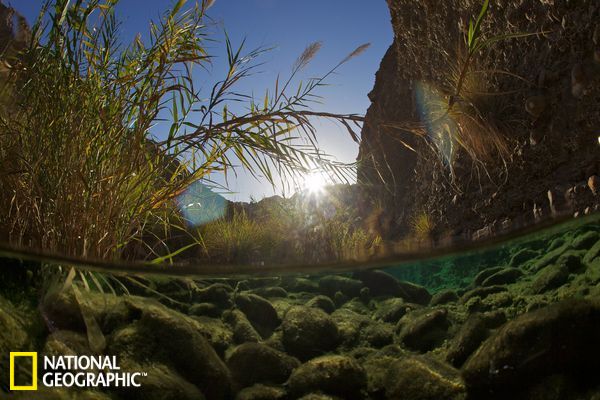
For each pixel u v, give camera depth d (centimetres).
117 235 245
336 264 116
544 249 367
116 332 229
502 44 465
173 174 298
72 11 239
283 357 257
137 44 293
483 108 443
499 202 442
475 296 312
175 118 283
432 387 219
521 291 300
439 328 280
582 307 199
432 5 580
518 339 205
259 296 335
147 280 308
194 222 472
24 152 223
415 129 377
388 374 243
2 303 196
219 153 305
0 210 212
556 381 190
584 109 361
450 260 438
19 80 234
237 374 244
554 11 395
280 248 453
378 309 346
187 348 231
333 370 236
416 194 639
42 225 212
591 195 323
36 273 220
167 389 205
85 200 225
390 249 122
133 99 268
